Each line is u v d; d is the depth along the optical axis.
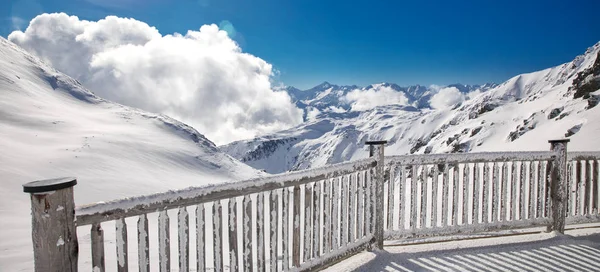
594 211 5.11
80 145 60.09
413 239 4.50
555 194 4.70
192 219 17.44
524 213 4.63
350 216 3.80
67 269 1.94
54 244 1.89
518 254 4.05
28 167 38.38
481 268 3.67
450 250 4.13
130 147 71.19
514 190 4.58
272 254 3.08
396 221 15.40
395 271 3.58
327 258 3.54
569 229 4.92
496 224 4.50
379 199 4.08
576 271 3.62
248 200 2.89
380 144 4.06
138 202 2.28
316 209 3.46
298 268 3.27
